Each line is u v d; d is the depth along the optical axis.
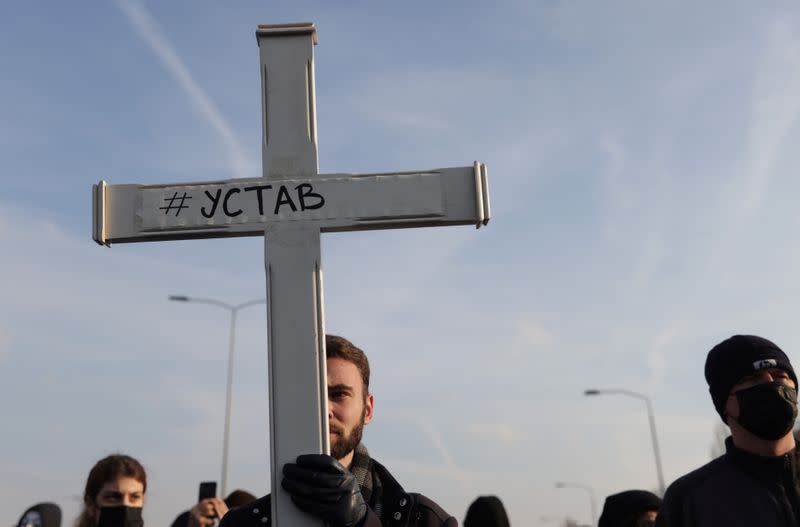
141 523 3.79
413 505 3.31
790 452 3.18
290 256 2.97
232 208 3.01
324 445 2.83
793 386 3.25
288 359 2.88
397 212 3.02
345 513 2.71
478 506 4.94
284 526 2.75
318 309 2.93
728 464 3.22
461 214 3.04
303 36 3.21
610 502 4.85
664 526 3.32
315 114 3.13
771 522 3.06
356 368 3.32
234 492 5.79
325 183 3.04
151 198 3.03
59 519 3.92
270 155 3.08
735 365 3.19
